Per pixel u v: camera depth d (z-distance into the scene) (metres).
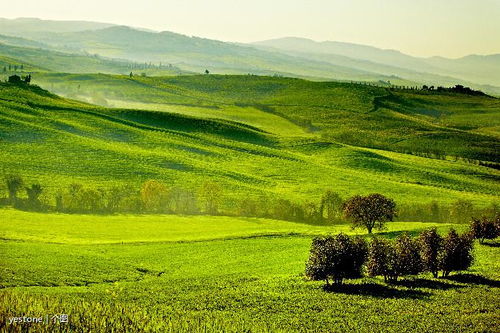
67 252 85.94
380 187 180.00
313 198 160.00
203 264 84.56
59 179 151.38
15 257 78.62
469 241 73.50
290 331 50.06
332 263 67.19
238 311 57.75
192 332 46.75
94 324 44.25
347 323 52.91
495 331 50.28
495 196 182.75
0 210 120.94
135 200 134.00
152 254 90.25
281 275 76.50
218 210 139.25
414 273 69.50
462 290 64.69
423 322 52.75
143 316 48.91
